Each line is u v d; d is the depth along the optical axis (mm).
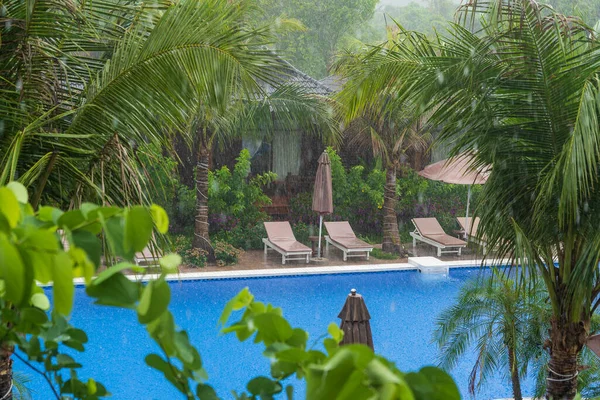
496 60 6402
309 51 35469
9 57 4883
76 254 650
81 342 978
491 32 6465
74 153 4984
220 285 14250
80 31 5066
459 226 20188
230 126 15523
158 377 9328
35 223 689
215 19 5016
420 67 6805
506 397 9062
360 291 14250
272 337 849
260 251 17703
